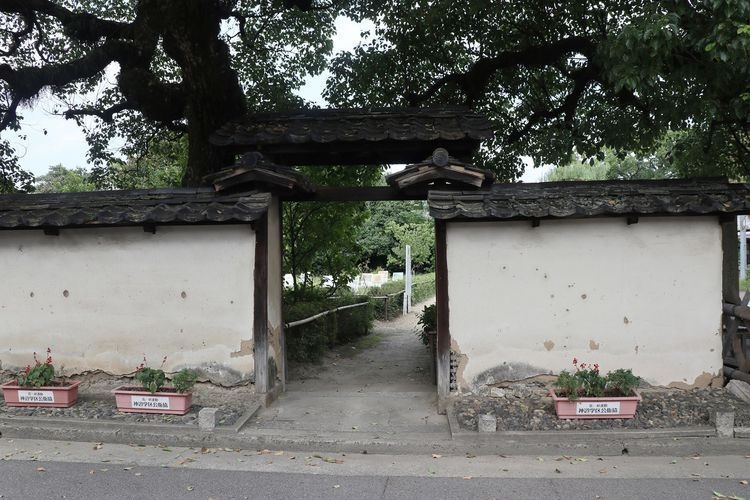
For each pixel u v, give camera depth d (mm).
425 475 4844
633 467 4945
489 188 6793
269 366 6840
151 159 15984
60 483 4656
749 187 6395
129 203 6672
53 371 6438
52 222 6395
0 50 11031
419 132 6996
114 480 4727
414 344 13344
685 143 11992
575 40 10430
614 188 6605
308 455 5391
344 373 9453
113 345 6836
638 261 6363
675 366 6359
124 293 6809
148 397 6105
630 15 9109
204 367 6684
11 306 7004
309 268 11898
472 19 11336
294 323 9211
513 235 6418
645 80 7320
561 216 6027
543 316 6410
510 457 5262
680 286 6352
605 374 6363
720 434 5312
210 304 6680
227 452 5473
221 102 8953
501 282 6418
